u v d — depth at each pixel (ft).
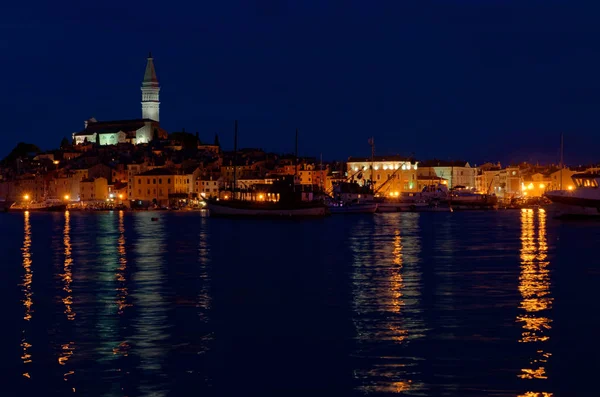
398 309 161.79
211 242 360.28
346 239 372.58
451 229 458.91
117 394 107.55
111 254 300.20
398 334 137.90
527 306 163.73
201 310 163.53
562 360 120.26
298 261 259.60
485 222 557.74
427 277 212.43
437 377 112.68
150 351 128.57
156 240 383.45
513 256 270.46
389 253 288.51
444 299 173.78
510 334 136.98
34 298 181.68
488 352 125.08
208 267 243.60
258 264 251.19
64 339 136.98
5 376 115.24
